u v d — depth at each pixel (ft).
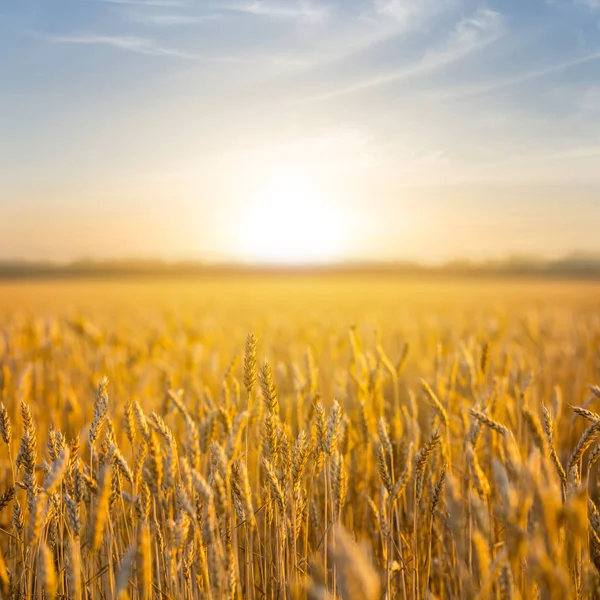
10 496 3.02
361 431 4.26
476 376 4.84
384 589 3.56
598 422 2.80
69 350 8.15
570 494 2.79
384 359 4.52
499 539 3.67
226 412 3.33
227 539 2.78
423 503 3.81
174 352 8.20
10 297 35.29
